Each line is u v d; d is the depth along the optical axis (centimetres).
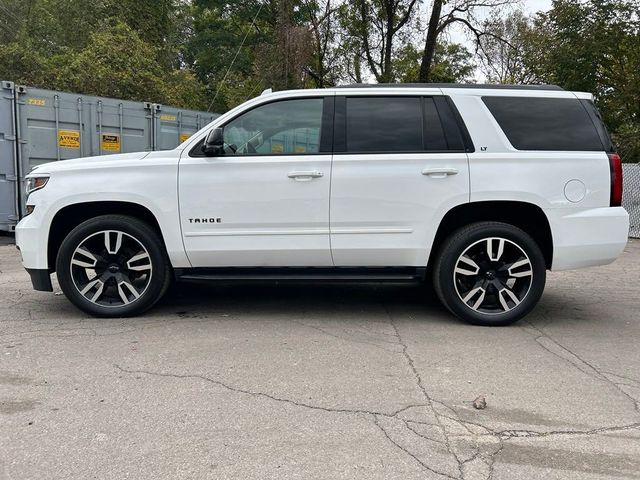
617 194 477
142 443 279
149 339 440
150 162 477
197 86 2958
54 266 503
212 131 466
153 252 485
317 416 311
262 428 296
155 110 1144
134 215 500
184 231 477
